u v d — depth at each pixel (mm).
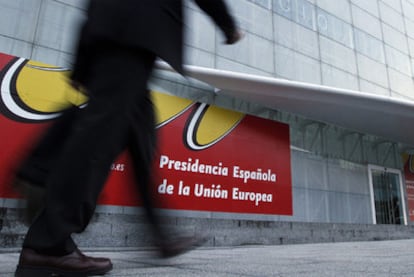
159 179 1401
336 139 13312
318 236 9797
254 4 12117
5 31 7234
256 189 9812
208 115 9383
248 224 8320
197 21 10328
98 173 1191
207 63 10258
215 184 8984
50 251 1286
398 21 18531
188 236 1426
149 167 1346
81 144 1178
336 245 8086
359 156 14039
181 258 3635
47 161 1394
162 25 1340
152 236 1336
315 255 4402
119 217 6363
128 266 2541
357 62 15242
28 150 1397
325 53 13992
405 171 15828
